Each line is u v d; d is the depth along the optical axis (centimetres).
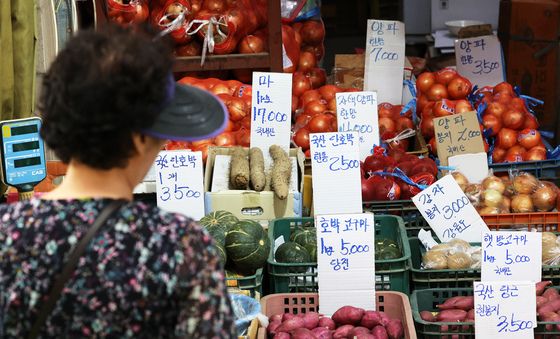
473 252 331
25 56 335
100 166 142
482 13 653
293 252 322
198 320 139
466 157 402
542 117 600
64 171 359
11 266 140
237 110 422
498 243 313
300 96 485
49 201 143
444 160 408
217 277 142
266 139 390
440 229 357
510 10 613
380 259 321
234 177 356
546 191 375
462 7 654
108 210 141
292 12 523
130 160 145
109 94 136
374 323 292
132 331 138
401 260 315
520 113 434
